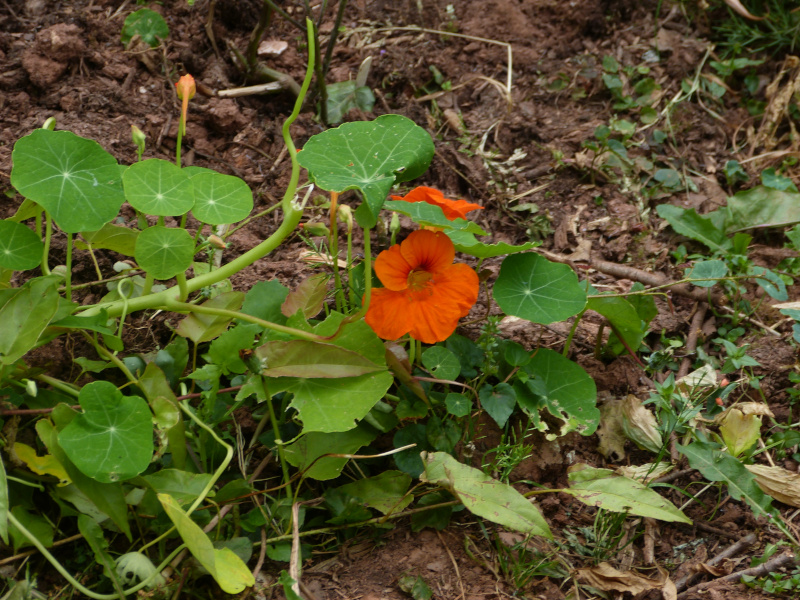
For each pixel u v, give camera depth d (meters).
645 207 0.79
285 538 0.57
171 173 0.56
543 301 0.61
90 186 0.55
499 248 0.61
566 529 0.60
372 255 0.73
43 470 0.54
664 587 0.57
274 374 0.57
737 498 0.60
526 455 0.61
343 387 0.58
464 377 0.65
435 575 0.57
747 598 0.56
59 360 0.62
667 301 0.73
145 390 0.57
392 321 0.58
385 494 0.59
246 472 0.62
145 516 0.56
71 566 0.56
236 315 0.58
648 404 0.67
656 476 0.63
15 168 0.54
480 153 0.82
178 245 0.56
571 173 0.81
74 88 0.79
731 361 0.67
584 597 0.57
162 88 0.81
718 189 0.81
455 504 0.59
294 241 0.74
